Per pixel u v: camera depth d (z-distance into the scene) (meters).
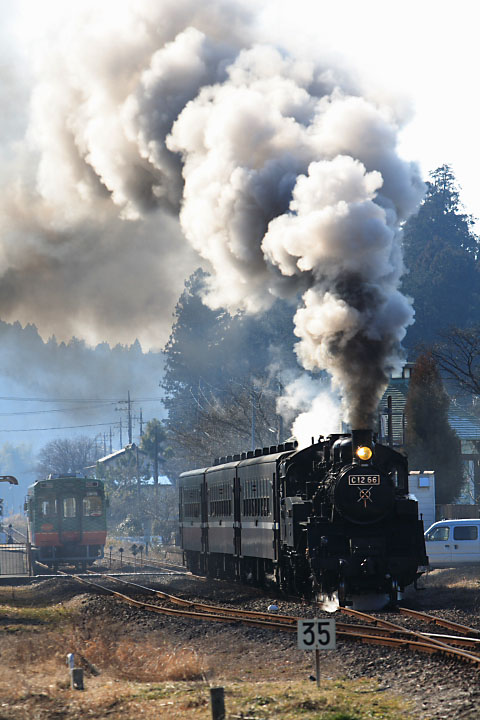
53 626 66.69
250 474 90.25
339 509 68.44
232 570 101.25
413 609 67.31
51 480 128.88
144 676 45.84
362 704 36.09
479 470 173.12
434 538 105.62
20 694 41.19
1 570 130.38
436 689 37.66
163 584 104.12
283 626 57.34
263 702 37.19
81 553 129.00
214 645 54.88
